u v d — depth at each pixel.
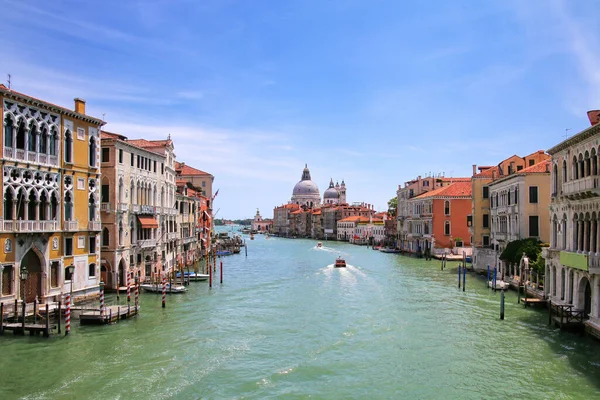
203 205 79.44
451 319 31.55
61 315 29.22
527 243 40.88
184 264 60.78
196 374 21.11
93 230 34.16
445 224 76.88
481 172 63.19
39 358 22.70
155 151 50.50
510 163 54.34
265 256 92.69
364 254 95.81
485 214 60.31
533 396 19.00
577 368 21.80
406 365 22.67
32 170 28.81
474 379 20.84
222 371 21.61
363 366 22.56
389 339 26.92
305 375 21.36
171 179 53.97
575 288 27.84
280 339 26.94
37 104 29.05
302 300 39.25
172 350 24.41
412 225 90.38
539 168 44.25
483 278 51.25
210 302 37.88
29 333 26.36
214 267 62.56
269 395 19.09
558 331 27.38
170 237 52.78
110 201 38.81
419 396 19.17
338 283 49.94
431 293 42.12
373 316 32.78
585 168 26.64
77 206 32.88
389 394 19.34
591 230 25.69
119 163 39.56
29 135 28.94
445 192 77.31
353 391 19.64
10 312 27.27
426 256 77.44
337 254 97.12
